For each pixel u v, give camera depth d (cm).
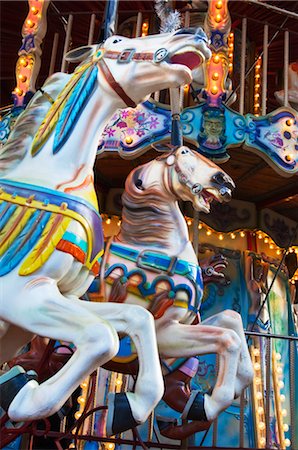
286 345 642
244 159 546
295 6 659
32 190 275
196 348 355
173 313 367
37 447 448
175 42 287
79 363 235
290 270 684
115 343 240
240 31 702
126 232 397
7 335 280
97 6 681
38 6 555
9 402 244
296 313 707
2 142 518
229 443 554
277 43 741
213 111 480
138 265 378
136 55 292
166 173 397
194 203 392
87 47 319
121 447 516
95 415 518
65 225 267
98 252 286
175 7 655
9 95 921
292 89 617
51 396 231
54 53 612
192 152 400
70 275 269
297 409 612
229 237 642
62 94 305
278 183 605
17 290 254
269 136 487
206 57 290
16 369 252
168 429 370
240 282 623
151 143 475
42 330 247
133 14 692
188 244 396
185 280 376
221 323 384
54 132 293
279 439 565
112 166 589
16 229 265
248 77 713
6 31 760
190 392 364
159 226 392
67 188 279
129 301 371
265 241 664
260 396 574
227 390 337
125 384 494
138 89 295
